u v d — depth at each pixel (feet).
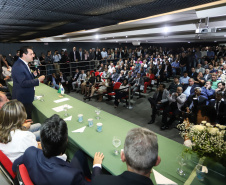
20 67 8.57
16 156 4.99
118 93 17.71
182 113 12.09
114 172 4.28
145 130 3.01
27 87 8.79
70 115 8.18
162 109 13.85
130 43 61.46
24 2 6.97
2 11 8.68
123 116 15.74
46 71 30.91
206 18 15.76
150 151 2.68
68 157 7.00
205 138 3.93
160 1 7.71
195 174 4.14
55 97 11.42
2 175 5.75
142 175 2.71
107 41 49.75
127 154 2.77
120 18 12.42
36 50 40.83
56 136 3.46
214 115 5.82
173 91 17.47
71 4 7.67
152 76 24.07
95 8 8.77
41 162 3.46
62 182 3.14
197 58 33.65
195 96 13.51
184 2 7.98
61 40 42.91
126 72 28.50
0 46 37.42
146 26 25.99
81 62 35.14
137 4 8.16
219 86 13.85
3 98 7.15
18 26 15.40
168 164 4.56
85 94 22.07
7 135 4.90
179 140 11.46
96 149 5.31
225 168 3.96
